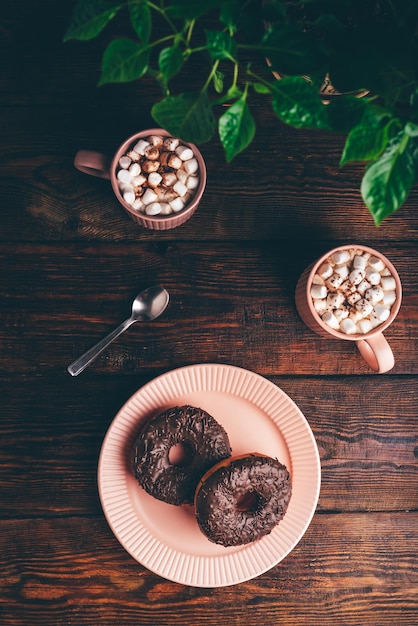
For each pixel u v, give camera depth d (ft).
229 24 1.37
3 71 2.35
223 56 1.34
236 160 2.40
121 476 2.27
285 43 1.39
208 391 2.33
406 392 2.43
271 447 2.35
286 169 2.41
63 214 2.37
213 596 2.37
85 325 2.37
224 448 2.26
